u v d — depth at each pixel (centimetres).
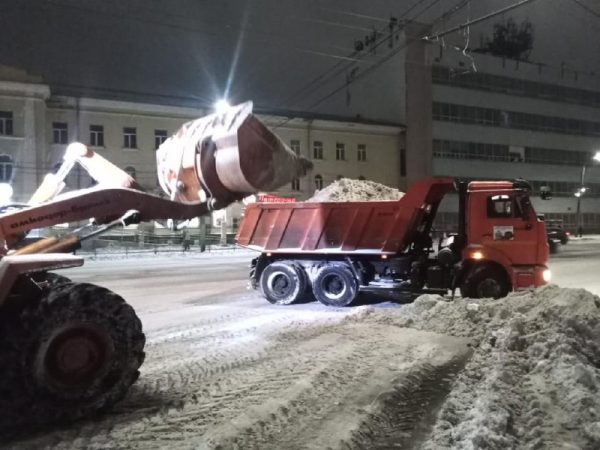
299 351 714
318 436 435
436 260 1112
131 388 571
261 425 459
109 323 489
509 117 5922
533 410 462
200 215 521
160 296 1338
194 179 527
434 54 5309
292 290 1178
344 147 4850
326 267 1151
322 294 1159
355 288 1132
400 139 5159
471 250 1066
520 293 888
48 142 3662
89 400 477
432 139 5322
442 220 1459
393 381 564
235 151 492
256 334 844
